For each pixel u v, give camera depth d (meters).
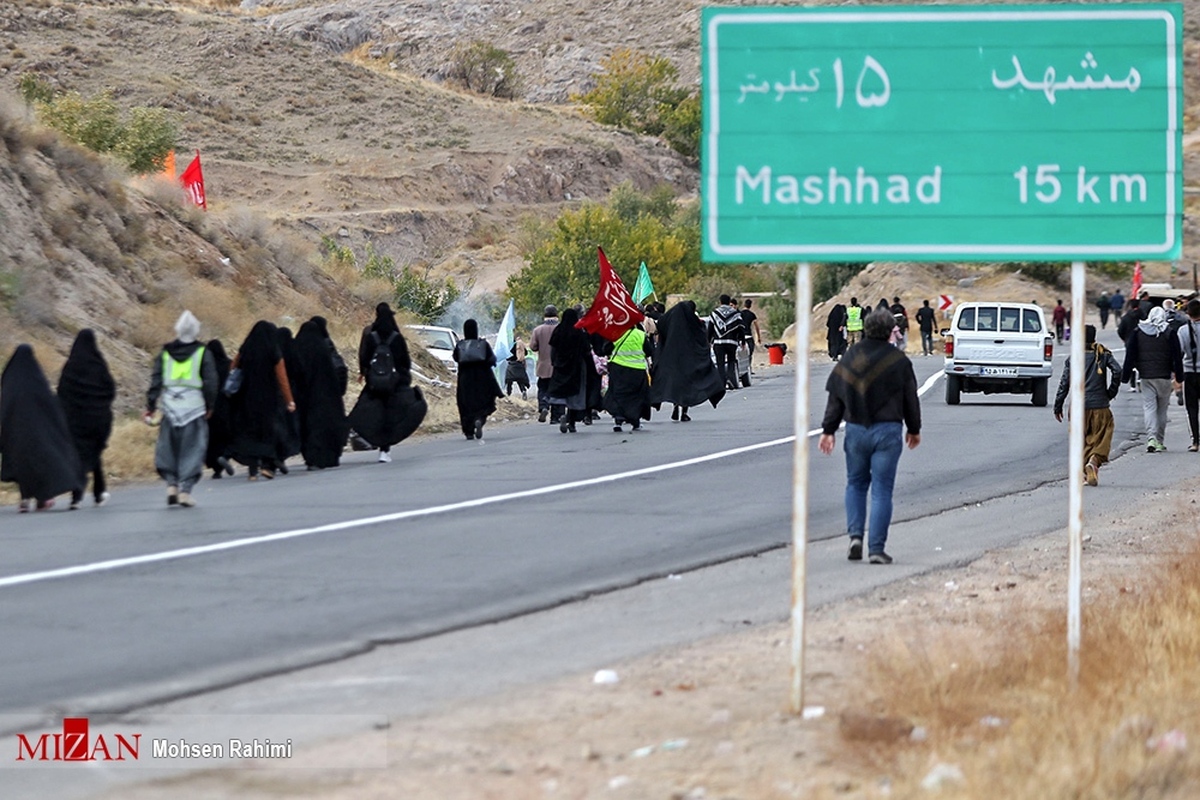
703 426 74.81
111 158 98.00
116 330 78.56
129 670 24.27
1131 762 17.20
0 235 77.06
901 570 34.62
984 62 22.81
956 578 33.69
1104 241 22.78
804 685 22.39
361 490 49.75
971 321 90.75
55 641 26.36
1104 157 22.84
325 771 18.72
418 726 20.84
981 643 25.73
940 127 22.70
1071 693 21.20
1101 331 198.88
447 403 87.44
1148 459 60.47
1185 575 29.66
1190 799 16.64
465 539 38.50
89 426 47.28
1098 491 50.00
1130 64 22.83
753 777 18.09
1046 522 42.81
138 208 93.88
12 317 71.19
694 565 34.91
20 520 43.69
